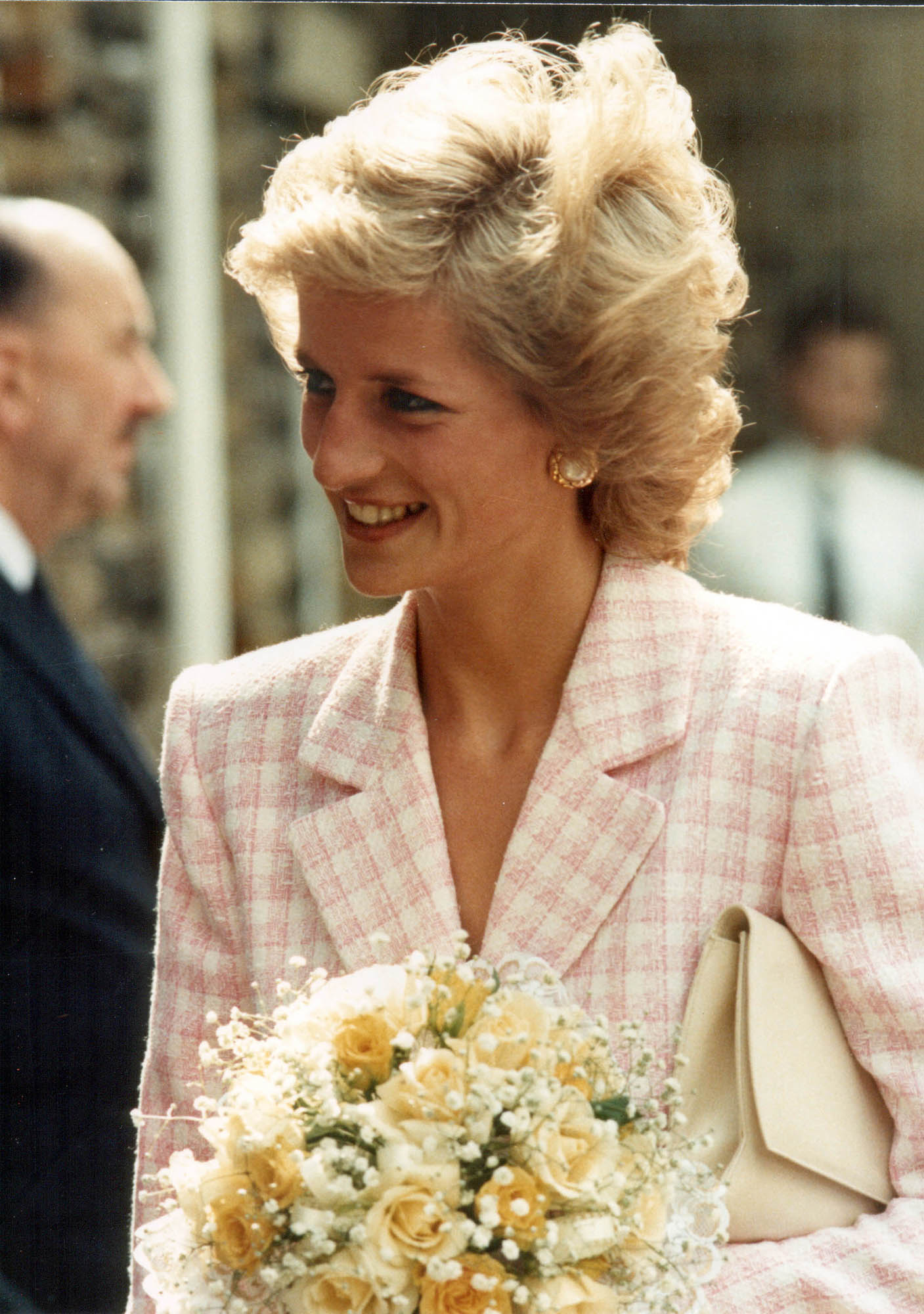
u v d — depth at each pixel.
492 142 2.79
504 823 3.13
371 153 2.78
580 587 3.11
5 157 7.36
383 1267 2.40
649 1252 2.55
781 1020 2.83
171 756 3.33
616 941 2.96
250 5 7.88
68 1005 4.73
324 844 3.15
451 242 2.75
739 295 3.10
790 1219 2.82
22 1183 4.70
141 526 7.52
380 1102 2.50
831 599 8.15
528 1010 2.57
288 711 3.30
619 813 2.98
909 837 2.84
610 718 3.03
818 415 8.31
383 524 2.93
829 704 2.91
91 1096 4.74
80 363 5.28
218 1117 2.69
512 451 2.88
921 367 8.40
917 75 8.29
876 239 8.27
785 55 8.30
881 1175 2.86
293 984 3.13
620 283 2.78
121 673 7.26
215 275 7.96
